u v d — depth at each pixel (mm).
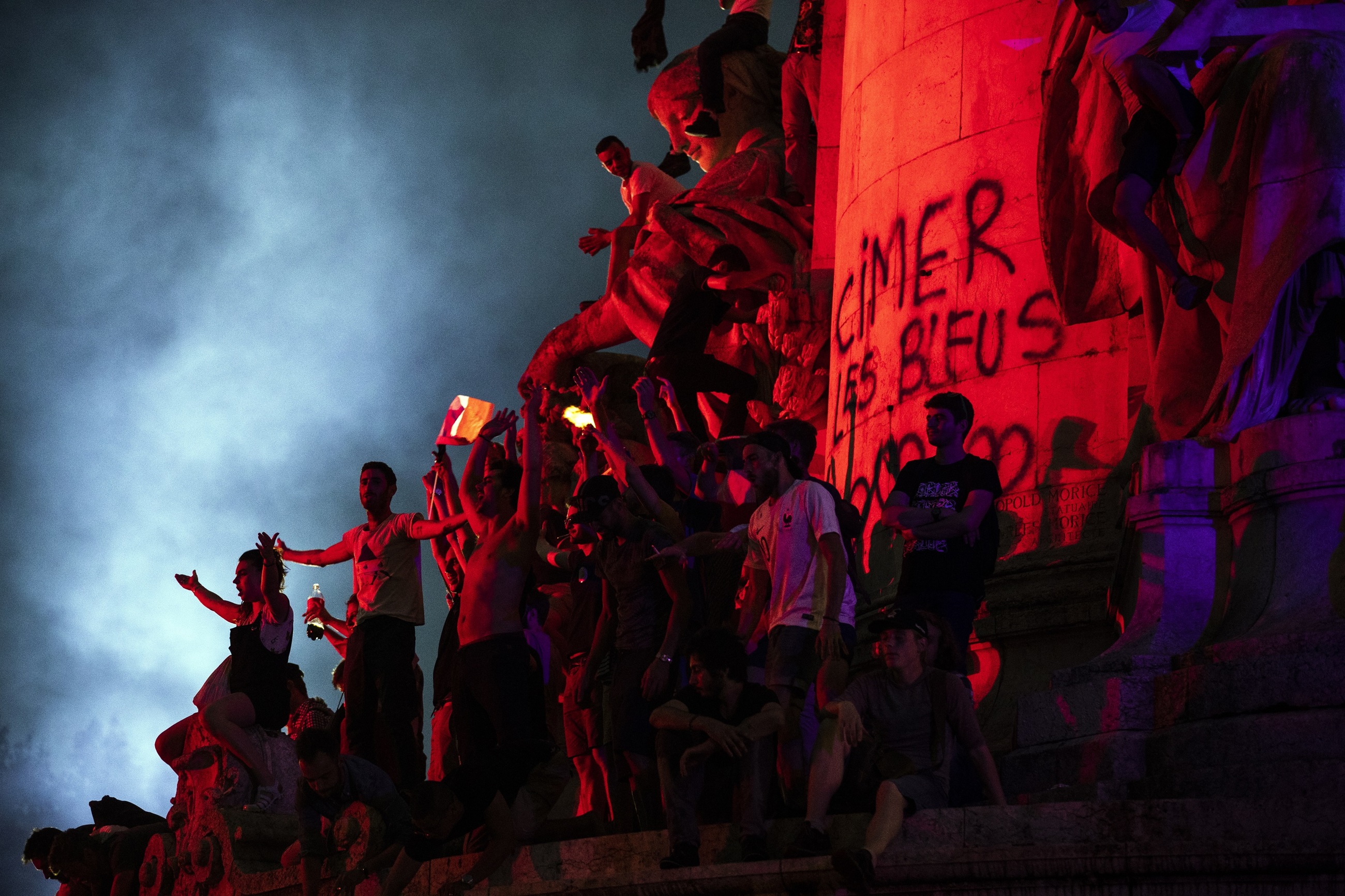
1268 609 12406
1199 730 11547
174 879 19281
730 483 15070
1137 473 13555
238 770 18844
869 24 19469
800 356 21297
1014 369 16703
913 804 10891
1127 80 14008
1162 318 14938
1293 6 14250
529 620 16422
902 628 11320
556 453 25328
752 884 11203
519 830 13484
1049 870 10234
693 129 25953
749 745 11641
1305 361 13281
